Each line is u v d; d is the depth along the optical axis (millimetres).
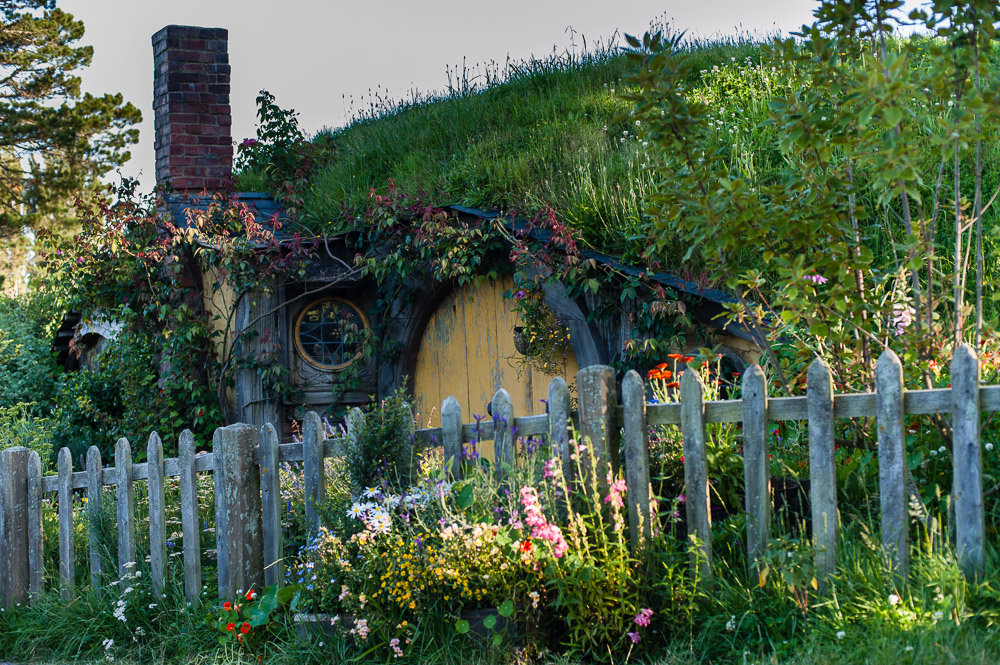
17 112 24047
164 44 10031
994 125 3885
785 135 4125
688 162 4312
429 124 11250
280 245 8461
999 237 4355
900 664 3010
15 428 10039
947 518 3771
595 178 7785
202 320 8969
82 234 9328
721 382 6160
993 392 3455
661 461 4293
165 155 10016
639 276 6336
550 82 12234
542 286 7281
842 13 4227
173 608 4703
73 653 4688
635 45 4219
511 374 7891
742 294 4578
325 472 4645
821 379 3621
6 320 15344
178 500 6234
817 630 3355
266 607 4297
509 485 4000
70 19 25219
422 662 3742
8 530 5359
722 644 3576
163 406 9016
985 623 3211
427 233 7734
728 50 12156
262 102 11016
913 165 3670
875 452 4176
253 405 8641
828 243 4004
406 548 3910
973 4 3918
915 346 4027
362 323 8844
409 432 4391
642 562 3812
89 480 5184
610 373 3998
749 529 3730
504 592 3768
